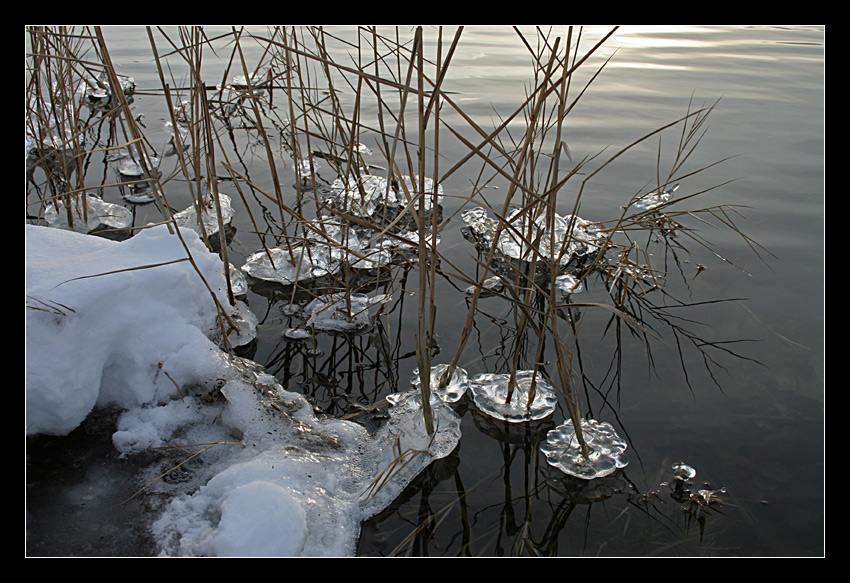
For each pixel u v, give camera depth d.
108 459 1.74
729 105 4.37
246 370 2.07
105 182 3.46
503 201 3.25
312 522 1.56
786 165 3.53
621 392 2.06
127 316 1.90
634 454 1.83
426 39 5.62
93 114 4.37
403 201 3.27
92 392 1.83
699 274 2.71
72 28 3.13
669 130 3.95
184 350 1.97
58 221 2.95
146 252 2.10
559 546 1.56
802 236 2.92
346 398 2.05
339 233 2.96
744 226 3.01
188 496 1.64
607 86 4.75
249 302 2.53
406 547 1.55
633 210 3.15
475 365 2.21
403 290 2.63
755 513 1.63
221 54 5.44
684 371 2.15
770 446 1.83
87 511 1.59
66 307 1.74
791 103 4.41
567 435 1.90
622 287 2.66
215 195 2.20
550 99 4.41
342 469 1.76
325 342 2.33
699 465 1.78
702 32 6.62
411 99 4.38
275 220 3.12
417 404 2.00
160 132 4.08
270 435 1.83
